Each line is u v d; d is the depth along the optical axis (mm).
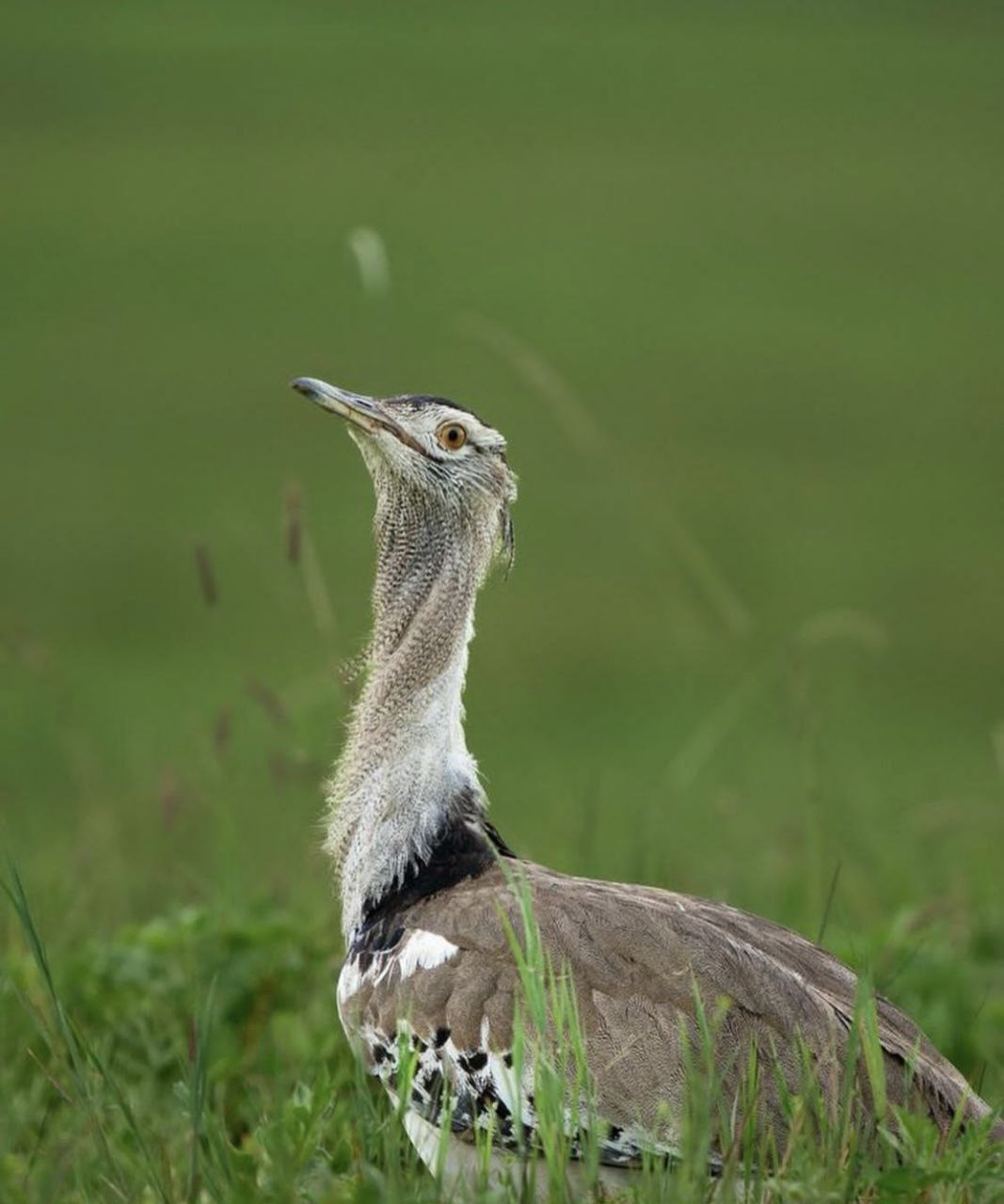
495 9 121188
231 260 73000
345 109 97812
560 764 33375
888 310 68938
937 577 44906
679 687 37812
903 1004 16438
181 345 63000
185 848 21516
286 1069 15617
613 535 47562
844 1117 12008
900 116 98812
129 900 19891
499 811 28281
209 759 22984
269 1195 12398
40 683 29094
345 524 46344
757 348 64375
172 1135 14570
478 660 40438
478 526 14875
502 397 58062
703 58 110938
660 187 86312
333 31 113125
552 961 12836
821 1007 12742
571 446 53938
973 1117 12578
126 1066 15711
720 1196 11789
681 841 24000
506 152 91375
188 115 94688
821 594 43375
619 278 72438
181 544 45844
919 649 40750
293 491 16156
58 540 46250
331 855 14602
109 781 27547
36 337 63406
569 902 13234
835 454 54031
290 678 33750
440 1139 12273
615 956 12836
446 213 81562
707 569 23891
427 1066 12969
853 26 119375
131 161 86812
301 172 86375
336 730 21641
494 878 13984
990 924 18984
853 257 75688
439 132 94500
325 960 16812
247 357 61688
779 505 49625
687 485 51125
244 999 16375
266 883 19422
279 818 21312
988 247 76875
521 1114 12492
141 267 71938
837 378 61125
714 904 13773
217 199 81625
